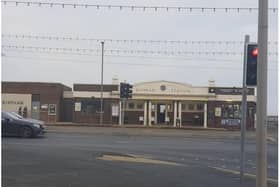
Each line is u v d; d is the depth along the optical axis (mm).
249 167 17234
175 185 11891
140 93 56531
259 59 9375
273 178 14734
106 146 23234
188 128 44312
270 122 51344
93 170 13898
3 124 26922
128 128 41281
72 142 24953
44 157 16484
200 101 56844
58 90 57094
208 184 12266
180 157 19656
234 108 56312
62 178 12211
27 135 27156
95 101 57375
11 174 12570
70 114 58656
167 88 56688
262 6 9383
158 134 35000
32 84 57031
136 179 12562
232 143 28828
